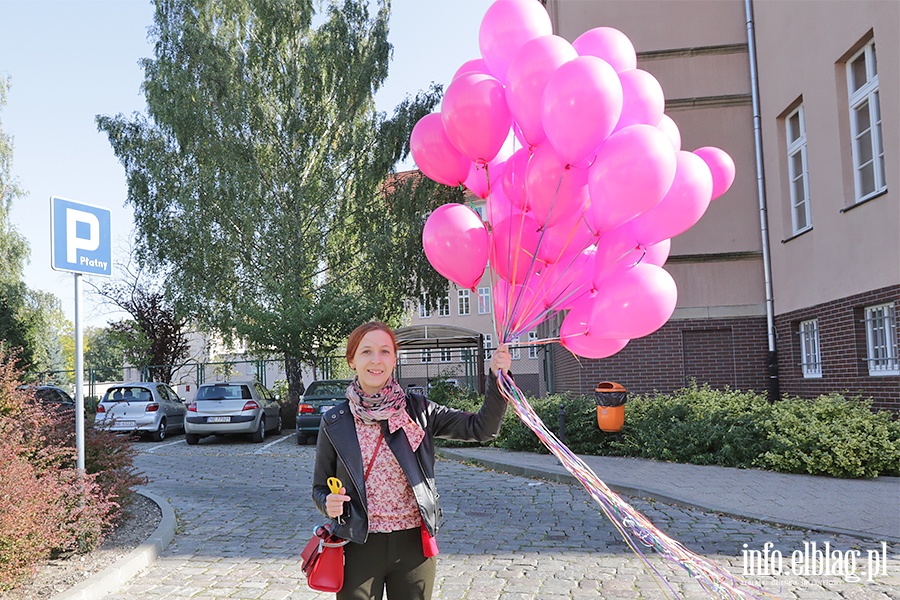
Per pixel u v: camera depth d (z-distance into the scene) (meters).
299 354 22.08
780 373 15.46
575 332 4.15
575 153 3.71
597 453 12.65
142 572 6.21
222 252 24.81
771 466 10.30
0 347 7.11
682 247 16.27
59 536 6.04
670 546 3.76
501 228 4.22
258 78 26.41
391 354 3.24
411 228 26.14
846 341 12.34
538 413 13.39
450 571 6.12
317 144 26.30
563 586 5.66
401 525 3.12
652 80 4.10
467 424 3.31
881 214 11.03
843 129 12.39
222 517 8.54
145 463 14.12
